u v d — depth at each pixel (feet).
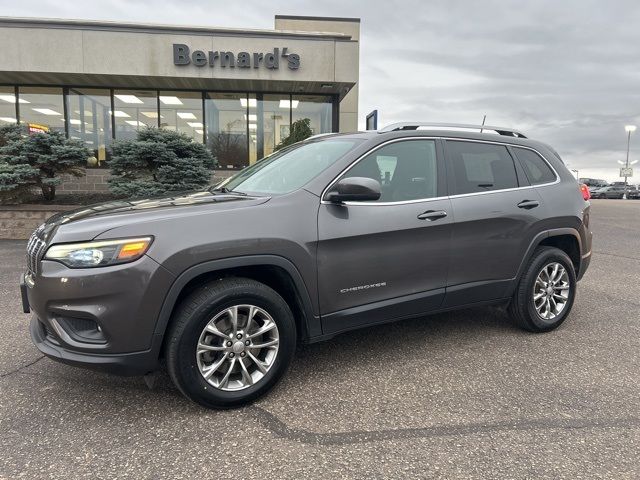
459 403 10.02
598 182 203.72
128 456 8.12
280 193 10.82
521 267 13.52
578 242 14.85
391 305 11.40
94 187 44.83
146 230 8.85
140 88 46.09
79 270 8.55
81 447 8.36
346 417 9.44
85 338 8.87
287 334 10.12
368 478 7.60
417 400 10.14
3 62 40.40
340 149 11.66
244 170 14.29
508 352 12.82
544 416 9.53
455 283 12.37
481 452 8.30
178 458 8.08
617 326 15.12
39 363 11.85
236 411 9.66
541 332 14.33
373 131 12.30
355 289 10.85
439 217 11.85
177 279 8.92
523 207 13.39
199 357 9.23
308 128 45.50
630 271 24.00
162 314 8.87
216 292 9.25
